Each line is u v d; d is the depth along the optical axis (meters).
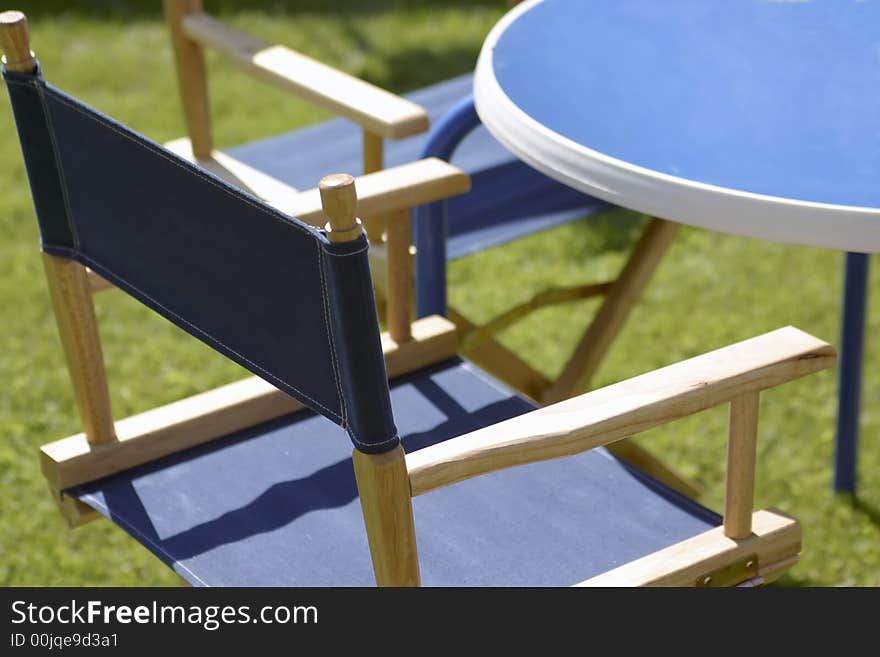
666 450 7.09
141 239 3.82
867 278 6.09
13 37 3.87
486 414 4.61
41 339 8.27
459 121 5.12
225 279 3.54
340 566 3.98
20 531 6.63
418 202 4.59
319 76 5.44
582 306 8.55
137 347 8.16
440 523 4.14
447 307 5.48
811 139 4.21
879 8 5.35
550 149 4.14
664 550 3.95
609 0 5.45
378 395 3.19
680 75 4.72
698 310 8.40
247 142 10.50
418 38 12.59
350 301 3.07
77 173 3.94
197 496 4.32
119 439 4.46
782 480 6.83
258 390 4.69
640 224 9.43
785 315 8.30
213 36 6.01
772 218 3.71
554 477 4.33
